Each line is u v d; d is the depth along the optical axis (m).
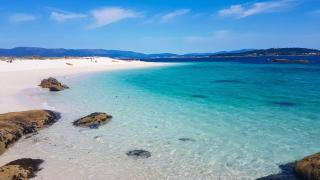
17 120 19.09
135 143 16.80
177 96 31.91
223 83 44.78
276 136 17.70
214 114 23.36
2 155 15.12
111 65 94.06
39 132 18.80
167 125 20.23
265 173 12.95
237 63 123.94
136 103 27.78
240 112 24.03
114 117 22.28
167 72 69.00
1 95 31.06
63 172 13.20
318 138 17.19
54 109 25.03
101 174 13.03
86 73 62.28
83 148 16.09
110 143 16.81
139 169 13.53
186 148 16.00
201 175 12.92
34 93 33.19
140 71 71.44
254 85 42.00
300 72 66.50
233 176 12.77
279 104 27.20
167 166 13.83
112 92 34.72
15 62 75.81
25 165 13.45
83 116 22.72
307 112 23.72
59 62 87.38
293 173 12.27
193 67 91.94
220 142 16.84
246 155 14.94
